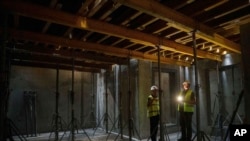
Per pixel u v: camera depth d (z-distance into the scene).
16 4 3.69
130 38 5.00
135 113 7.78
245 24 4.37
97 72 10.42
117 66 9.20
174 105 8.95
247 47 4.25
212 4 3.93
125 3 3.36
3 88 3.58
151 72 8.16
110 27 4.69
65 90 9.96
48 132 9.23
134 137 7.73
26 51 6.20
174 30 5.32
